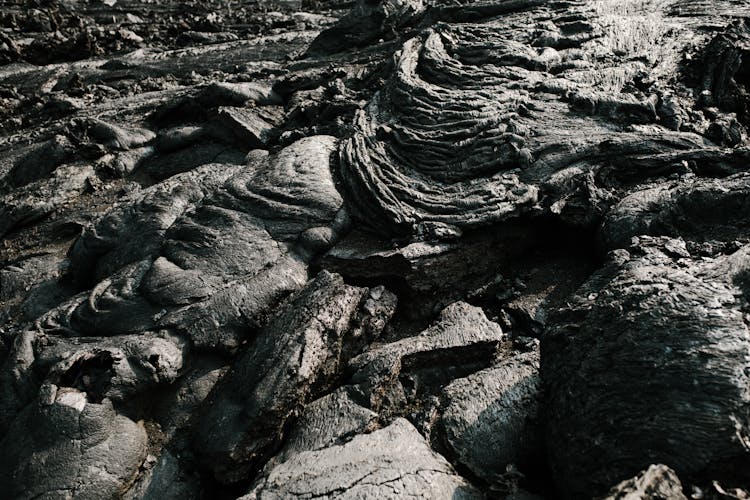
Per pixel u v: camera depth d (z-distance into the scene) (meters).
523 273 6.30
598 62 8.36
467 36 8.87
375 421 4.71
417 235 5.91
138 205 6.93
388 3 12.52
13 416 5.24
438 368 5.27
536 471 4.36
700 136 6.45
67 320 5.77
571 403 3.97
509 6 10.35
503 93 7.31
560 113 6.94
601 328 4.12
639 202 5.69
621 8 10.41
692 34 9.77
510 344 5.52
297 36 17.05
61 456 4.55
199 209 6.43
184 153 9.20
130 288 5.75
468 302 6.04
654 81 7.88
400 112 7.39
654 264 4.66
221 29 19.81
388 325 5.85
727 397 3.39
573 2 10.14
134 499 4.59
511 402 4.63
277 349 4.90
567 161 6.33
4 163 9.89
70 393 4.75
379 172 6.48
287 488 3.99
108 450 4.65
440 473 4.12
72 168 8.99
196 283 5.61
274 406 4.60
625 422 3.62
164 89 13.27
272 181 6.46
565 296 5.88
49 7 23.05
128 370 4.90
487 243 6.10
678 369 3.58
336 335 5.15
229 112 8.88
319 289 5.33
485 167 6.43
